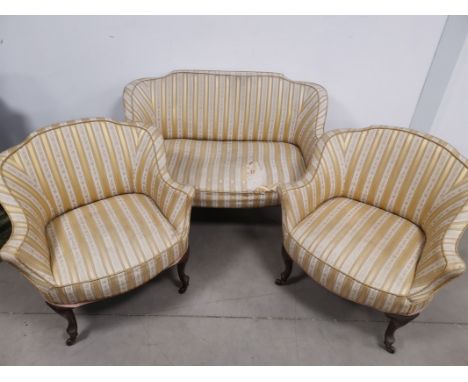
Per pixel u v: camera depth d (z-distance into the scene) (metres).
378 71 1.79
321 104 1.62
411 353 1.33
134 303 1.48
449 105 1.88
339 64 1.77
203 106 1.76
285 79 1.73
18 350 1.32
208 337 1.37
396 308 1.13
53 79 1.89
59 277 1.11
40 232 1.17
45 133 1.25
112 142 1.36
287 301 1.51
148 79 1.72
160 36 1.71
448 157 1.23
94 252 1.19
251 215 1.95
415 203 1.31
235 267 1.65
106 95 1.95
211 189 1.51
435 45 1.67
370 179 1.40
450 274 0.99
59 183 1.30
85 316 1.43
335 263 1.19
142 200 1.44
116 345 1.34
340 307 1.49
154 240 1.25
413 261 1.19
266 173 1.58
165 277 1.60
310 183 1.34
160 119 1.78
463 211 1.10
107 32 1.70
